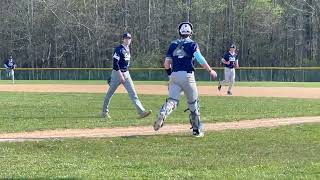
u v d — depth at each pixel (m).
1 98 19.23
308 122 11.17
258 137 9.25
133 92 12.11
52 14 61.44
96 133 9.77
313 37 58.75
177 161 7.17
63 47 61.25
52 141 8.77
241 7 58.09
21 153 7.90
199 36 58.22
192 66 9.08
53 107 15.13
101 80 45.84
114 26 60.16
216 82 38.94
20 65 62.16
